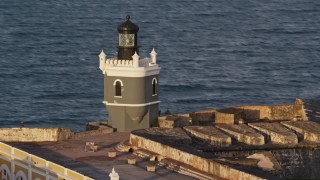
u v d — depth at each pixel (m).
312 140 191.00
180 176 168.75
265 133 191.88
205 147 185.25
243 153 185.38
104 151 188.50
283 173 178.88
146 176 169.62
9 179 187.38
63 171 172.62
